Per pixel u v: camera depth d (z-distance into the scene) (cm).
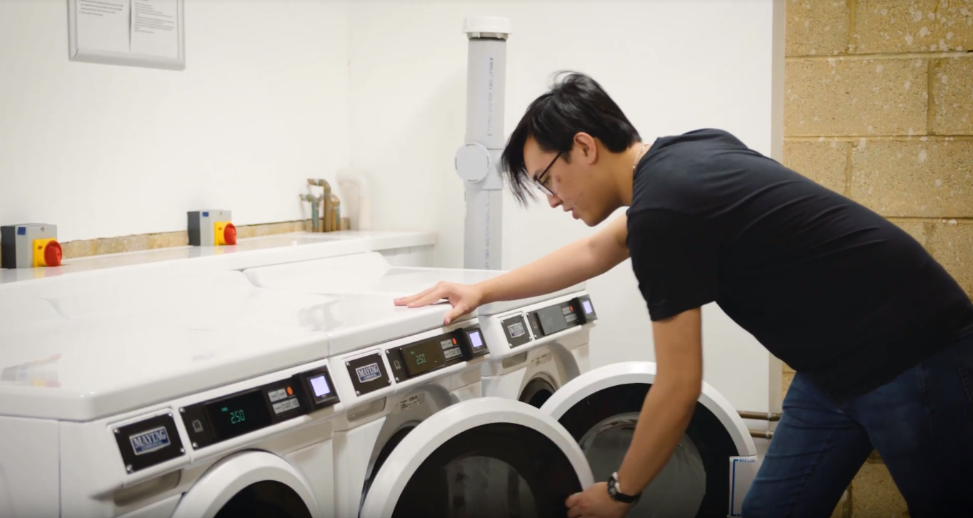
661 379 133
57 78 224
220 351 126
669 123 300
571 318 219
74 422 102
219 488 115
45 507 104
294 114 319
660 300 130
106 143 239
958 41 263
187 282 211
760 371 293
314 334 140
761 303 136
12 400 105
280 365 130
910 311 130
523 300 200
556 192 153
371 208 340
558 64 313
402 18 336
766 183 131
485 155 284
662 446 136
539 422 159
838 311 132
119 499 107
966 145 266
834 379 137
